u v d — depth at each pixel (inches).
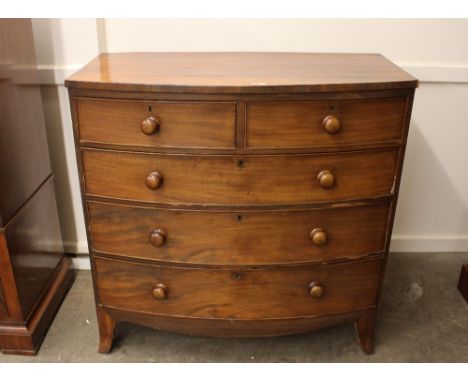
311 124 50.2
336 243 57.1
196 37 71.7
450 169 81.7
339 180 53.5
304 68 57.1
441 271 83.0
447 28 71.6
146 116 49.8
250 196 53.1
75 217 81.7
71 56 71.0
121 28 71.0
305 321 61.1
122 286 60.1
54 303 71.9
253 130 49.9
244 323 60.5
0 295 61.8
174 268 57.5
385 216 57.1
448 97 76.4
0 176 57.1
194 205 53.7
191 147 50.8
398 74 53.6
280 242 55.9
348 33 71.8
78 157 53.4
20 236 62.4
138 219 55.4
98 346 66.4
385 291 78.0
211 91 47.7
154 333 69.3
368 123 51.3
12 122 59.6
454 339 68.5
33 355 64.7
